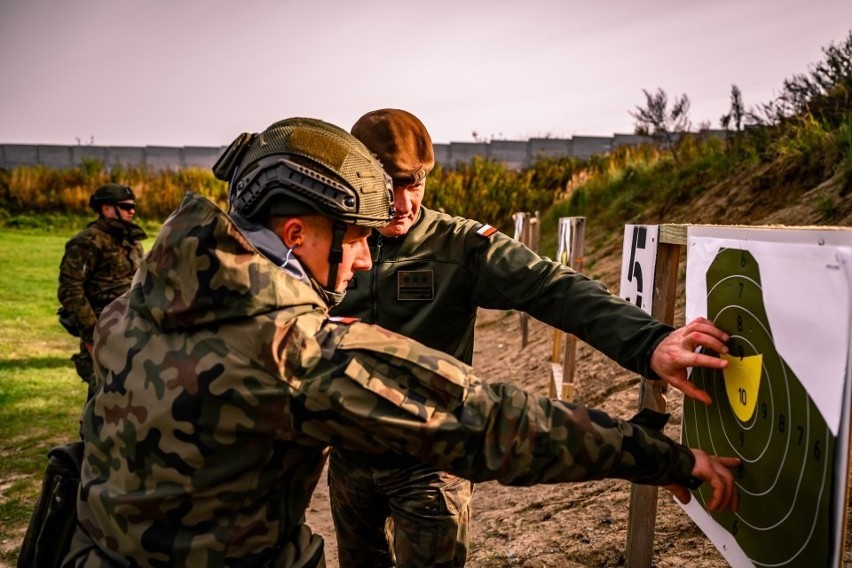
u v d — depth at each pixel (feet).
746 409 4.33
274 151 3.89
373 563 6.54
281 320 3.59
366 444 3.64
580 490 9.62
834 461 3.35
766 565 4.11
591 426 3.67
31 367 21.53
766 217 18.10
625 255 7.21
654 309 6.13
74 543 4.02
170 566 3.63
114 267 14.85
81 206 65.31
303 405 3.52
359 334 3.71
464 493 5.60
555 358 14.74
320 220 3.97
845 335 3.25
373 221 4.08
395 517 5.62
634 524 6.54
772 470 3.98
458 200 47.80
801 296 3.64
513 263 5.79
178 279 3.59
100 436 3.82
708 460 4.02
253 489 3.69
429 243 6.08
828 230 3.40
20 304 31.63
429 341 6.12
